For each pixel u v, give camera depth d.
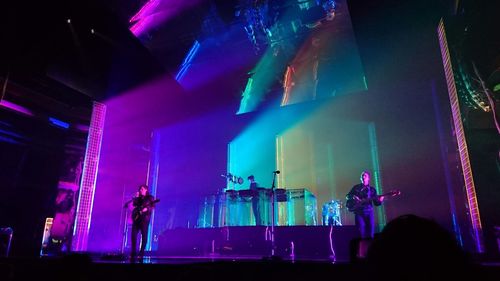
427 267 0.73
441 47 7.66
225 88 13.22
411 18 7.36
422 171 9.46
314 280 4.35
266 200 9.99
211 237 8.71
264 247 8.17
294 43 11.74
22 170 11.11
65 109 10.99
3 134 10.49
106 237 11.30
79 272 2.80
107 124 11.79
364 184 7.41
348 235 7.73
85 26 9.26
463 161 7.34
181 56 11.30
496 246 6.57
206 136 13.27
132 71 10.95
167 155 13.35
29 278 5.25
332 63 12.52
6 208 10.73
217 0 9.78
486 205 7.94
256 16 10.58
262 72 12.94
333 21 10.88
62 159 11.53
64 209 11.23
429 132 9.72
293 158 12.79
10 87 9.61
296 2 10.20
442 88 9.50
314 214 10.85
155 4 9.23
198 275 4.77
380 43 8.31
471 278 0.74
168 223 11.33
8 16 8.11
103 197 11.62
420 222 0.82
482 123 8.23
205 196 11.05
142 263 4.94
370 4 7.01
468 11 6.69
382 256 0.78
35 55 9.23
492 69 7.11
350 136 12.33
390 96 10.53
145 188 7.54
